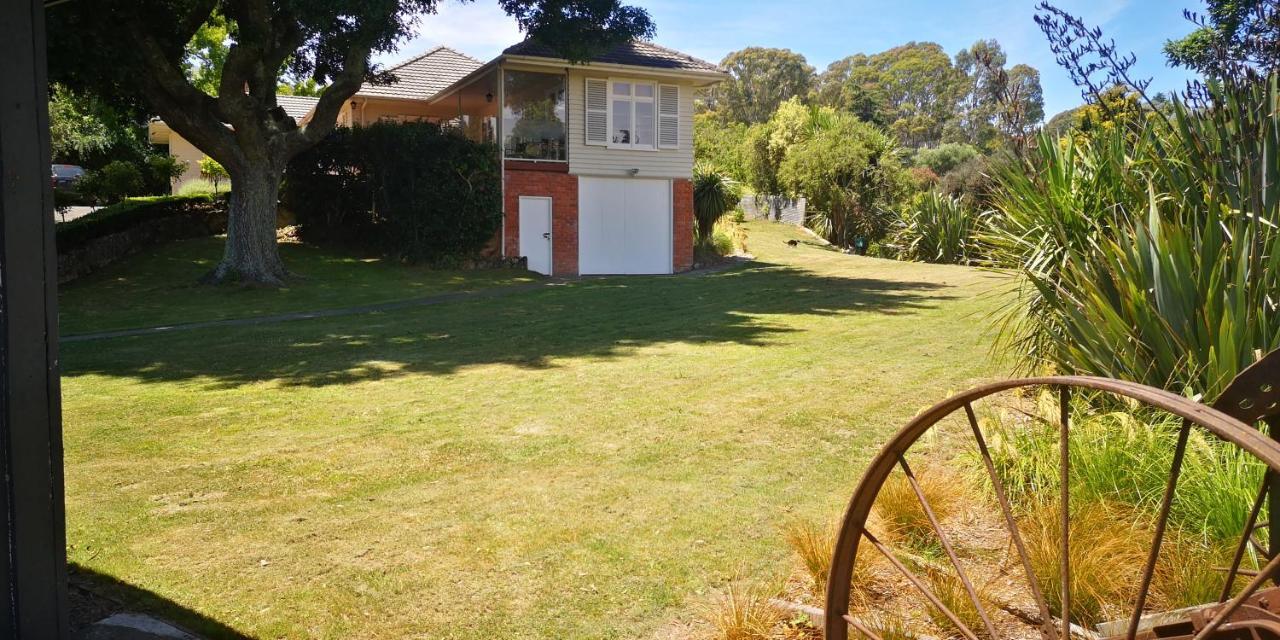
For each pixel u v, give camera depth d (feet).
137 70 47.60
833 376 25.53
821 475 16.29
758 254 83.25
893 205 100.73
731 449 18.19
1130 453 13.16
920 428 7.55
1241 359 14.49
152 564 12.43
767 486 15.69
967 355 28.58
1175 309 15.56
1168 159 17.78
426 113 92.43
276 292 52.75
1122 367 16.42
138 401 23.85
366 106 90.22
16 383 7.87
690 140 75.56
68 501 15.23
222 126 53.98
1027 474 13.88
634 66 70.74
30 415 7.99
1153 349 15.87
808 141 108.88
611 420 20.80
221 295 51.60
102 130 103.19
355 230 72.23
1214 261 15.49
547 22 56.34
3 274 7.73
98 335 39.06
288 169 71.41
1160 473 12.66
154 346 34.94
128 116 59.72
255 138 54.03
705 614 10.82
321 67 61.93
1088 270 17.90
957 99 285.43
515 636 10.36
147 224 66.49
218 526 13.97
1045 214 19.53
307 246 70.79
